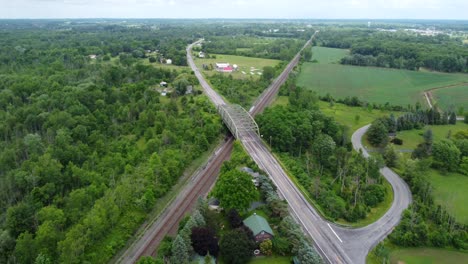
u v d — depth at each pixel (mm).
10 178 132125
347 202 130000
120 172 141750
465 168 159500
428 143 172750
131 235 110000
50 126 174000
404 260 105312
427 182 141000
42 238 98312
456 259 106375
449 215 121812
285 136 166375
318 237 111500
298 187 137375
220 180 123125
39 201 122250
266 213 118750
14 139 169500
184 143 164125
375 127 187875
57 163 137125
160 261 90062
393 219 123188
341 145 183375
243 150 163125
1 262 99375
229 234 99312
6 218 112938
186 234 98312
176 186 137625
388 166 164125
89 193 122688
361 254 105000
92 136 165625
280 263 98375
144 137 174875
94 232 103625
